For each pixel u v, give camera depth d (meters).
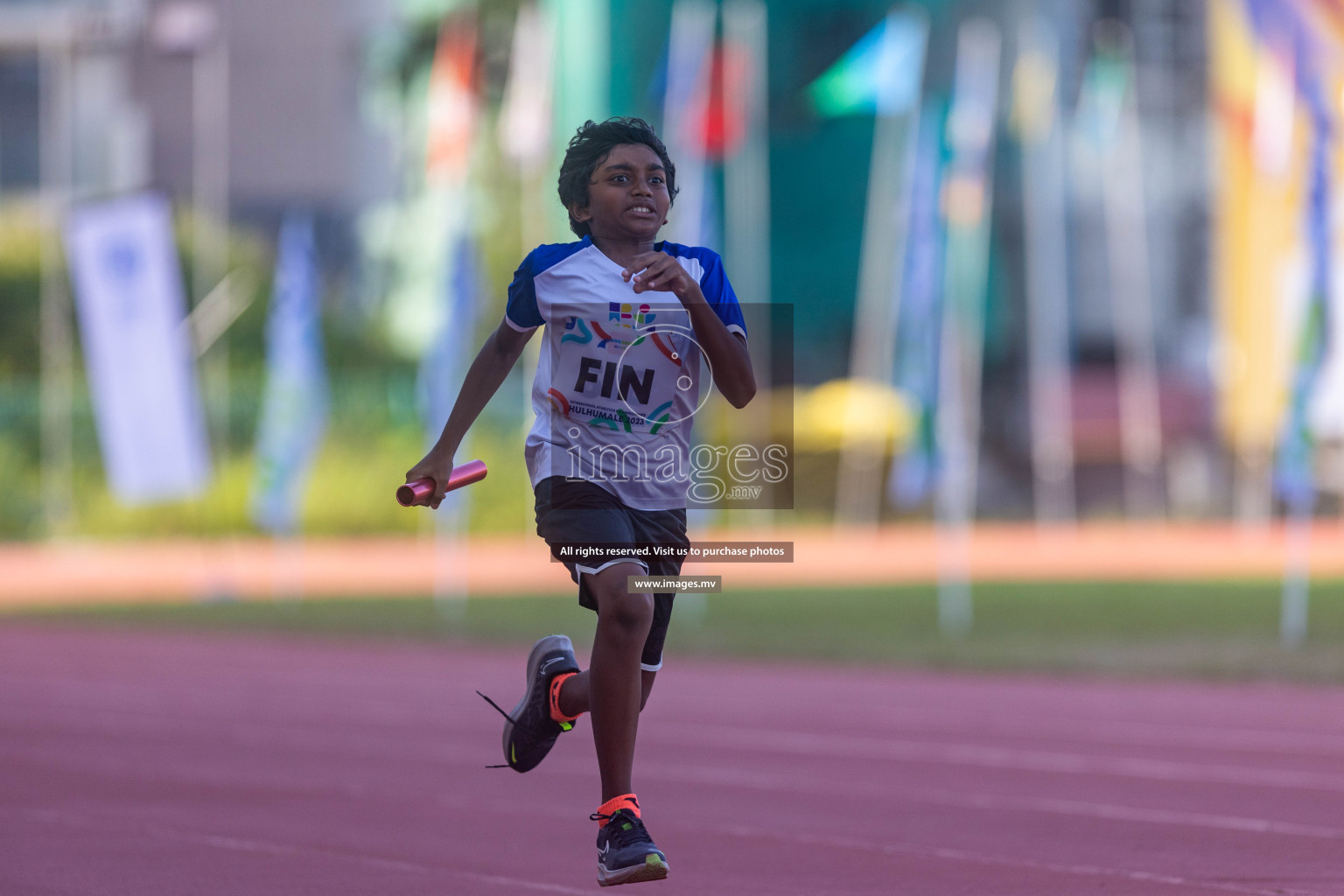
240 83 124.56
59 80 122.81
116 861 16.16
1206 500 116.81
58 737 27.28
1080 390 122.94
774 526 105.38
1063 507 118.31
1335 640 43.34
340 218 124.50
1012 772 22.70
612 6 117.38
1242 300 50.09
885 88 68.12
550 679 13.66
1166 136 123.81
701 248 12.74
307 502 105.25
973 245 96.19
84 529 102.88
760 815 19.23
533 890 14.75
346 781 22.17
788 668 39.03
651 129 12.73
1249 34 49.56
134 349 65.94
